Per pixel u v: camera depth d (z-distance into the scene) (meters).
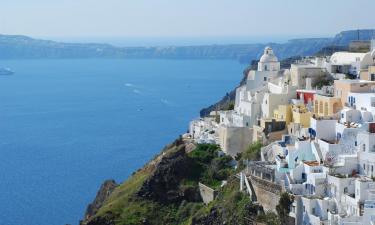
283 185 127.00
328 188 120.56
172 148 190.75
